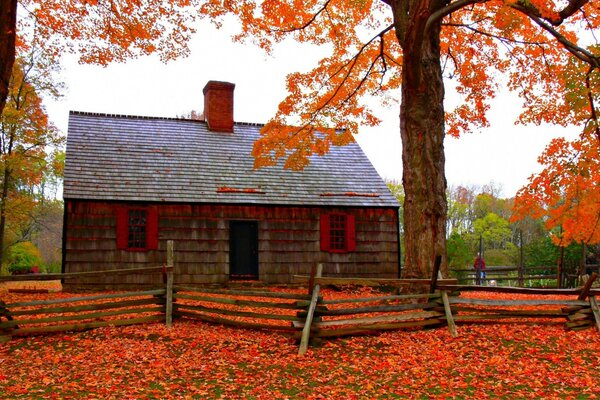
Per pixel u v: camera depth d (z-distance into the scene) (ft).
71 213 52.80
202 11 41.93
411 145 36.63
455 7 32.94
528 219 146.72
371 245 61.52
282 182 62.64
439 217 35.88
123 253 53.98
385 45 50.31
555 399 20.12
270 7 44.62
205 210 57.21
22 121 65.10
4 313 28.84
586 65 37.73
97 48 44.29
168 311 31.78
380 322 30.40
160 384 22.15
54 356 25.75
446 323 30.53
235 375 23.36
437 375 23.16
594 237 45.09
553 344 26.89
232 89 71.20
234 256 59.52
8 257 95.14
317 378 22.91
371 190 64.34
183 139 66.54
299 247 59.57
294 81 49.62
